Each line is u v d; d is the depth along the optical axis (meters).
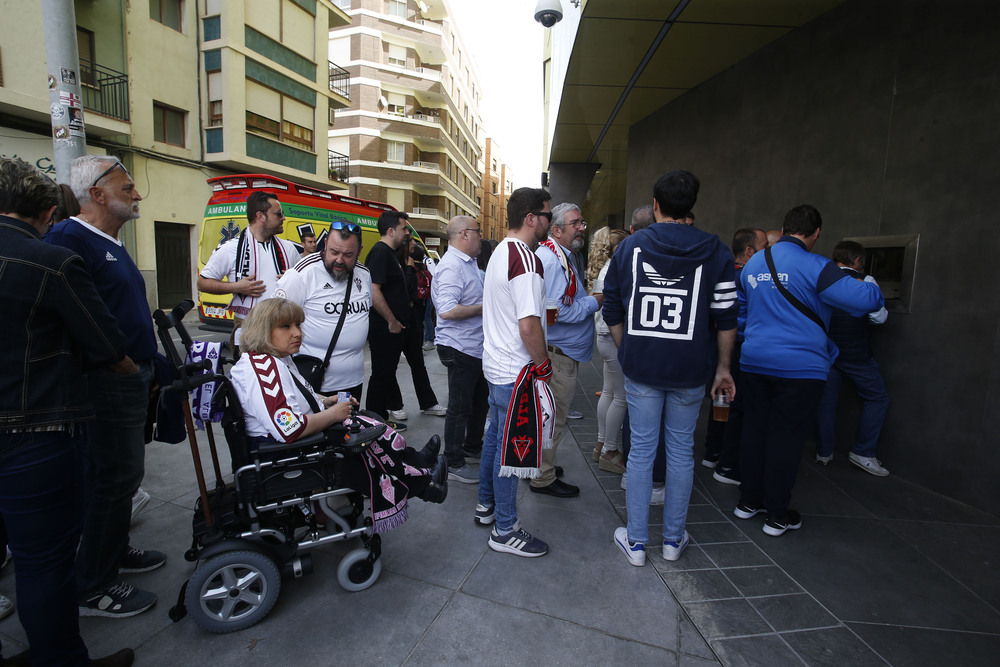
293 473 2.16
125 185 2.13
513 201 2.55
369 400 4.31
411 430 4.56
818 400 2.79
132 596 2.21
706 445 3.98
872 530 2.96
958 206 3.26
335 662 1.95
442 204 39.19
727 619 2.21
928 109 3.42
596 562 2.63
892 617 2.24
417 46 35.97
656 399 2.54
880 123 3.75
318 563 2.58
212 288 3.28
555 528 2.96
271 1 16.30
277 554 2.18
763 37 4.76
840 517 3.12
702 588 2.42
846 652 2.03
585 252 15.27
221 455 3.82
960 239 3.25
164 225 14.37
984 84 3.12
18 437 1.57
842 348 3.72
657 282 2.42
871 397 3.73
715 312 2.43
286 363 2.28
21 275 1.53
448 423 3.55
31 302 1.54
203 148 15.12
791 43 4.60
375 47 33.53
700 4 4.11
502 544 2.68
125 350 1.81
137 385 2.15
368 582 2.38
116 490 2.12
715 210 5.85
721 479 3.65
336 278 2.96
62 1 3.95
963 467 3.27
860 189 3.92
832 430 3.88
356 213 9.04
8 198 1.61
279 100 17.00
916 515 3.14
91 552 2.14
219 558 2.02
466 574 2.51
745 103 5.28
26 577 1.64
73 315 1.62
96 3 12.07
